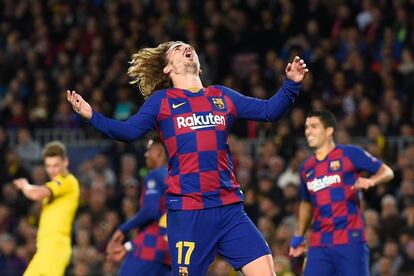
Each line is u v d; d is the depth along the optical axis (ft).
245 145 155.22
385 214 129.49
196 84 65.57
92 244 138.51
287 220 130.31
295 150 147.54
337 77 159.12
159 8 192.85
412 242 123.24
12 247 139.85
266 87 166.20
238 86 167.73
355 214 87.97
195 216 63.31
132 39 184.65
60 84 181.37
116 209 147.95
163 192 96.43
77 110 61.72
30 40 198.70
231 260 63.93
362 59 161.58
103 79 180.65
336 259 87.51
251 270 63.31
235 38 182.39
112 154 159.94
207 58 178.60
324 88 159.63
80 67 187.83
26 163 168.55
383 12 171.63
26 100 183.42
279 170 142.41
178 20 189.57
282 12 181.88
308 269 88.58
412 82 154.40
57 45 195.62
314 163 89.66
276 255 122.72
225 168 64.03
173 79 65.92
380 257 124.88
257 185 140.87
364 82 158.20
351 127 147.64
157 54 67.10
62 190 91.45
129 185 144.15
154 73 67.31
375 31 169.17
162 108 64.03
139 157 157.28
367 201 136.77
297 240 91.20
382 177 88.28
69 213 92.32
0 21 206.18
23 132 168.76
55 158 92.27
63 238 91.56
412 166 136.67
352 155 88.48
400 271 122.31
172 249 64.18
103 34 189.57
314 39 170.71
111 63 185.37
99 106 173.17
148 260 96.68
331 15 185.57
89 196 148.05
